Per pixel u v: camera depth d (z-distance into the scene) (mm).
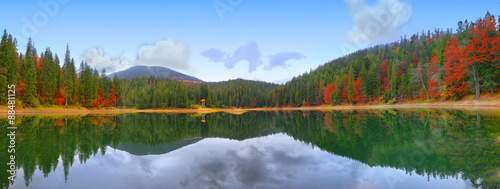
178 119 44438
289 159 9445
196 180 6945
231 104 144000
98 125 26922
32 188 6344
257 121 36219
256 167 8305
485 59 35219
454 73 40844
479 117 19906
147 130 24016
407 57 73438
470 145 9820
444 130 14258
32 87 50969
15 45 54031
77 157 10297
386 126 18469
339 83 91188
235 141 15406
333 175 7191
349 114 37969
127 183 6730
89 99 72500
